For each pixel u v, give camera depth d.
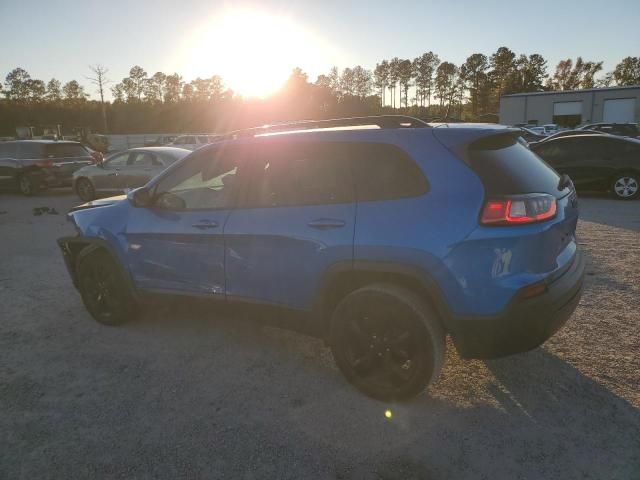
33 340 4.15
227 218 3.46
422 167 2.78
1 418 2.99
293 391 3.18
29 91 125.75
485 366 3.40
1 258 7.12
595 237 7.04
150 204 3.97
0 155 14.73
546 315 2.61
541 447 2.54
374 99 119.38
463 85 127.31
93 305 4.43
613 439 2.58
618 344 3.64
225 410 2.99
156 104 104.12
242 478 2.40
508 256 2.55
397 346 2.86
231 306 3.57
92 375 3.49
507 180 2.64
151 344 3.97
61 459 2.58
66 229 9.27
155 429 2.82
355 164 3.00
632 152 10.34
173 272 3.82
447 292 2.65
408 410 2.92
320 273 3.04
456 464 2.44
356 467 2.45
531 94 50.88
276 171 3.31
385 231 2.79
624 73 111.44
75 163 14.47
